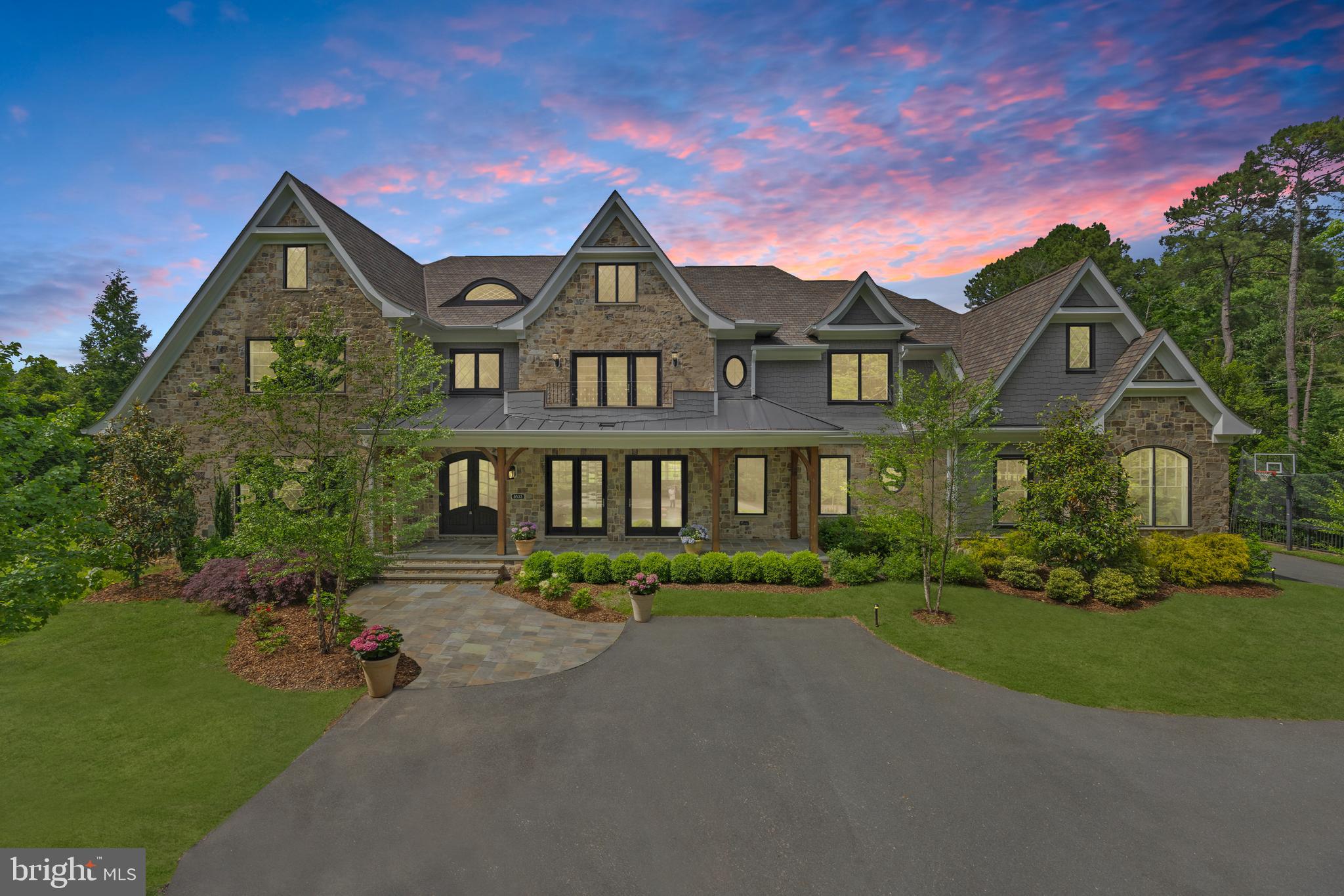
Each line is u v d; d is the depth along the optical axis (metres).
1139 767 7.43
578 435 15.93
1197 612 12.91
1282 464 22.12
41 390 8.99
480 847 5.82
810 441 16.27
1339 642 11.38
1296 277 34.97
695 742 7.88
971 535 18.06
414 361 11.81
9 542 7.00
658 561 14.80
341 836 5.95
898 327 19.75
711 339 18.94
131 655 10.34
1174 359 17.41
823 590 14.31
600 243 18.83
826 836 6.07
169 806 6.34
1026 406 18.64
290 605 12.87
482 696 9.12
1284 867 5.70
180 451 14.82
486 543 18.14
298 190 17.27
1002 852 5.86
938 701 9.12
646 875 5.50
